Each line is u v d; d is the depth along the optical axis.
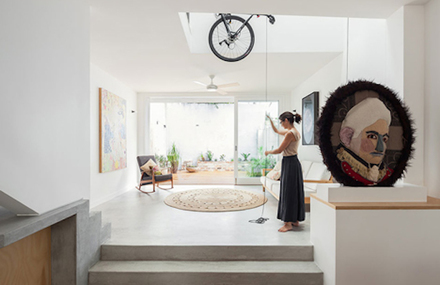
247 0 2.45
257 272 2.32
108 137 4.91
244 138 6.84
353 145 2.21
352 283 2.05
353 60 3.63
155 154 8.21
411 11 2.49
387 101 2.25
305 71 4.90
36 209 1.75
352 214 2.04
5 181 1.48
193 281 2.33
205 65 4.50
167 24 2.94
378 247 2.05
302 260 2.56
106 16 2.73
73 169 2.21
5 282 1.66
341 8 2.60
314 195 2.56
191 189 6.06
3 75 1.46
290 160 3.07
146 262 2.52
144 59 4.16
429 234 2.06
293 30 3.96
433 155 2.38
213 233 2.96
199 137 10.74
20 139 1.59
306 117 5.42
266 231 3.03
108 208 4.24
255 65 4.53
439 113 2.30
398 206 2.04
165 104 8.51
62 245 2.11
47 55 1.86
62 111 2.05
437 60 2.33
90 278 2.33
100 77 4.70
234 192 5.62
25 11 1.63
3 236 1.42
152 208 4.23
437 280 2.06
